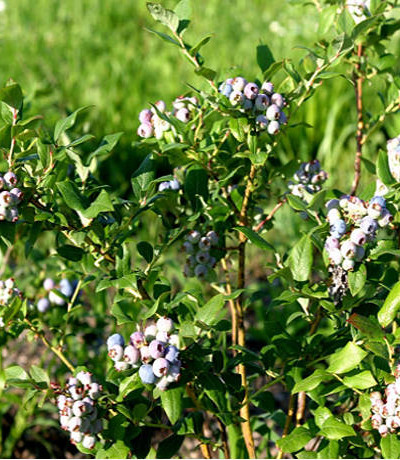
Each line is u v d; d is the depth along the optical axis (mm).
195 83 3291
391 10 1379
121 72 3441
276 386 1811
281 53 3617
